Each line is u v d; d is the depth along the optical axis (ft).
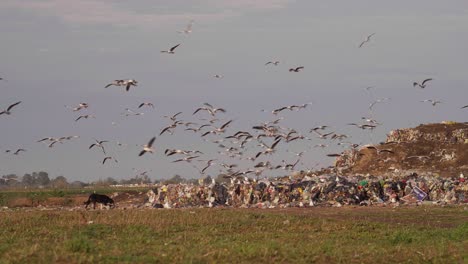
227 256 85.92
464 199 183.83
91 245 90.33
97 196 183.11
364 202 178.60
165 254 86.12
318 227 118.73
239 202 183.42
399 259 87.92
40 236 106.63
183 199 186.70
